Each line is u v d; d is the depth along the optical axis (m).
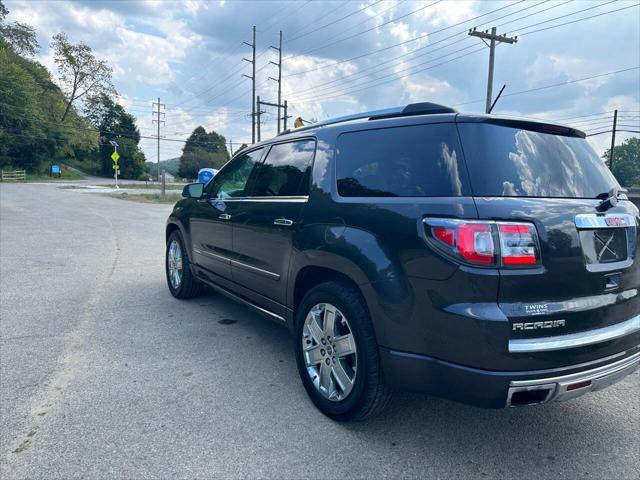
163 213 19.06
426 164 2.62
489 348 2.23
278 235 3.56
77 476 2.39
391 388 2.76
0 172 61.88
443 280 2.35
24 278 6.84
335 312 2.98
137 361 3.88
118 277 7.04
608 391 3.59
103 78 85.25
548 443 2.84
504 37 26.94
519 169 2.52
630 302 2.72
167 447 2.67
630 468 2.60
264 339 4.47
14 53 79.81
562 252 2.38
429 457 2.66
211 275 4.89
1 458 2.52
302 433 2.87
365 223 2.78
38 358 3.89
